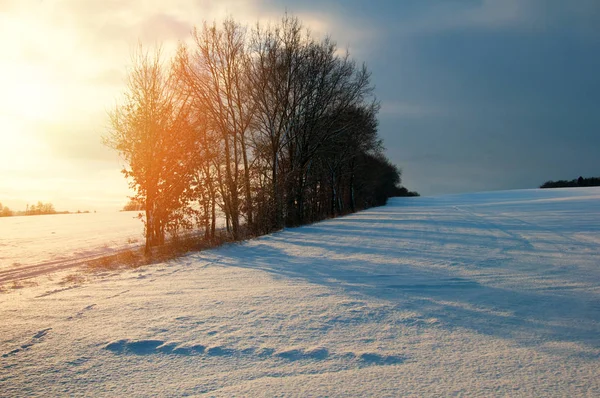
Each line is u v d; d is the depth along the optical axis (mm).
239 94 23047
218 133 21391
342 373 3816
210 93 21906
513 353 4254
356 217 34469
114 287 8211
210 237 18438
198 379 3770
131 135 14969
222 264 10906
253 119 25312
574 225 19375
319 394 3396
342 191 49844
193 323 5449
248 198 22375
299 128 27344
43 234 32969
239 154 24000
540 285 7488
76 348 4660
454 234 17609
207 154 18875
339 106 28469
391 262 10414
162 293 7434
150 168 15055
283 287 7672
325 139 28469
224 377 3795
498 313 5734
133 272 10266
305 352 4340
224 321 5516
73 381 3805
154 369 4027
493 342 4590
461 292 7051
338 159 38531
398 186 123375
